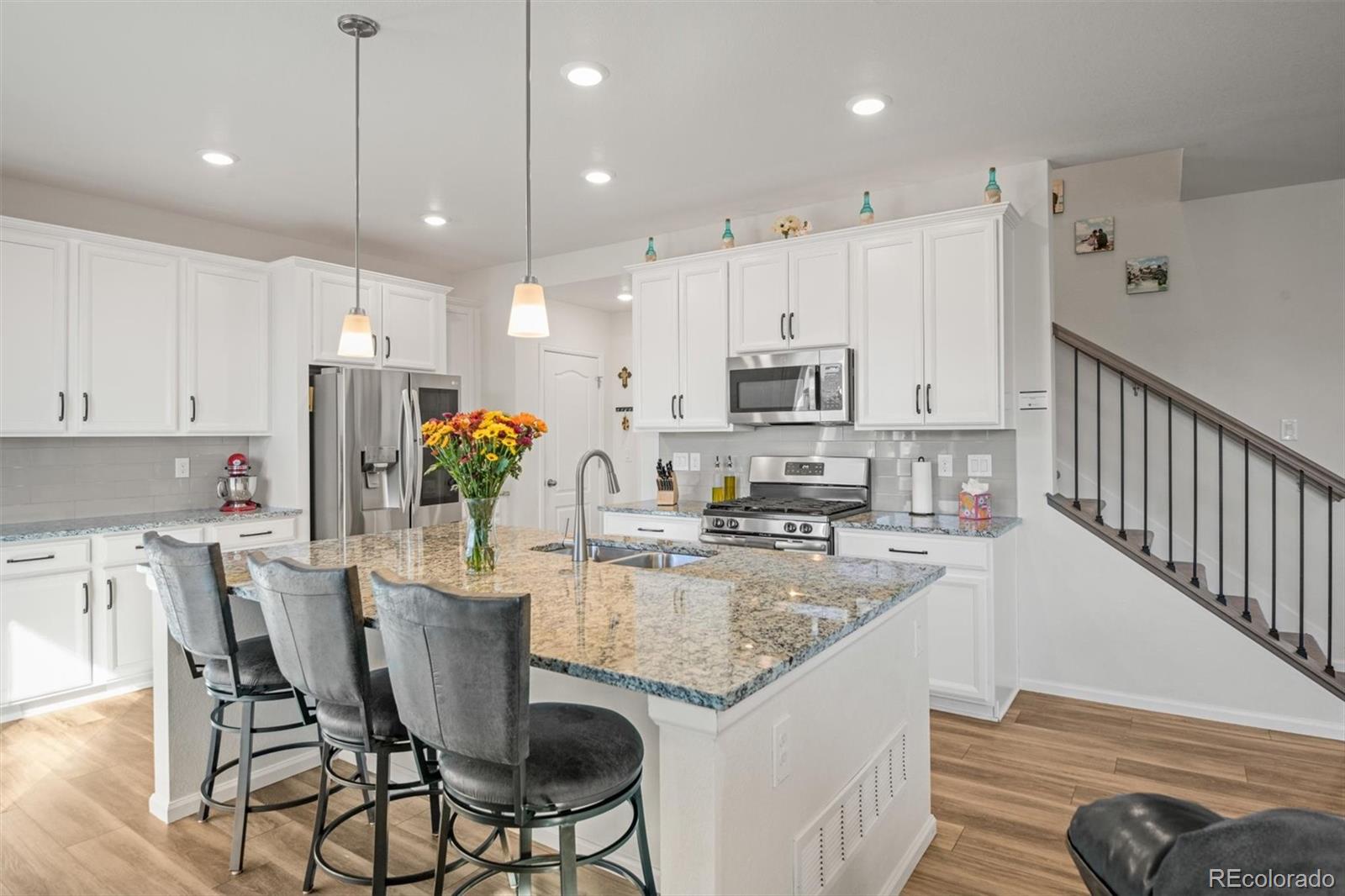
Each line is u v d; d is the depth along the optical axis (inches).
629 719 78.7
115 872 83.3
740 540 147.3
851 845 70.2
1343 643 153.2
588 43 96.2
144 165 136.3
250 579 86.9
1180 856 37.8
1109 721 125.6
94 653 138.6
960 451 148.5
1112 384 168.7
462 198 157.2
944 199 148.2
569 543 116.2
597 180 146.4
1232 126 124.5
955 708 130.4
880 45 97.3
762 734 55.5
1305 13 90.3
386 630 55.8
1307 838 34.5
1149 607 130.6
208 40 94.3
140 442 162.9
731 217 171.3
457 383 194.7
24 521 145.9
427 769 64.9
